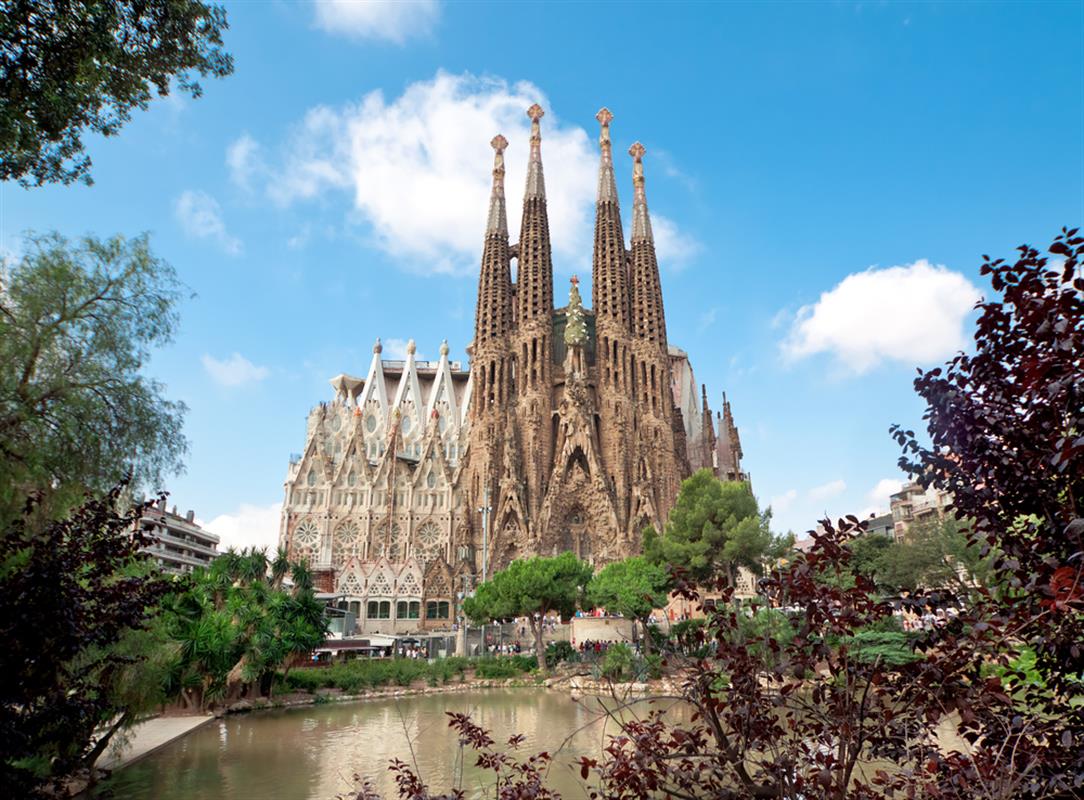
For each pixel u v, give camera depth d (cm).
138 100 1722
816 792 835
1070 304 731
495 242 14662
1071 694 789
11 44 1448
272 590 4841
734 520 7769
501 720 3784
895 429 913
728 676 918
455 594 11938
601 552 12088
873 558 7175
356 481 14088
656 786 882
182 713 3966
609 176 14875
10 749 1221
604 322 13725
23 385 2027
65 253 2266
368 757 2792
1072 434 673
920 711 829
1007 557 764
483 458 12988
